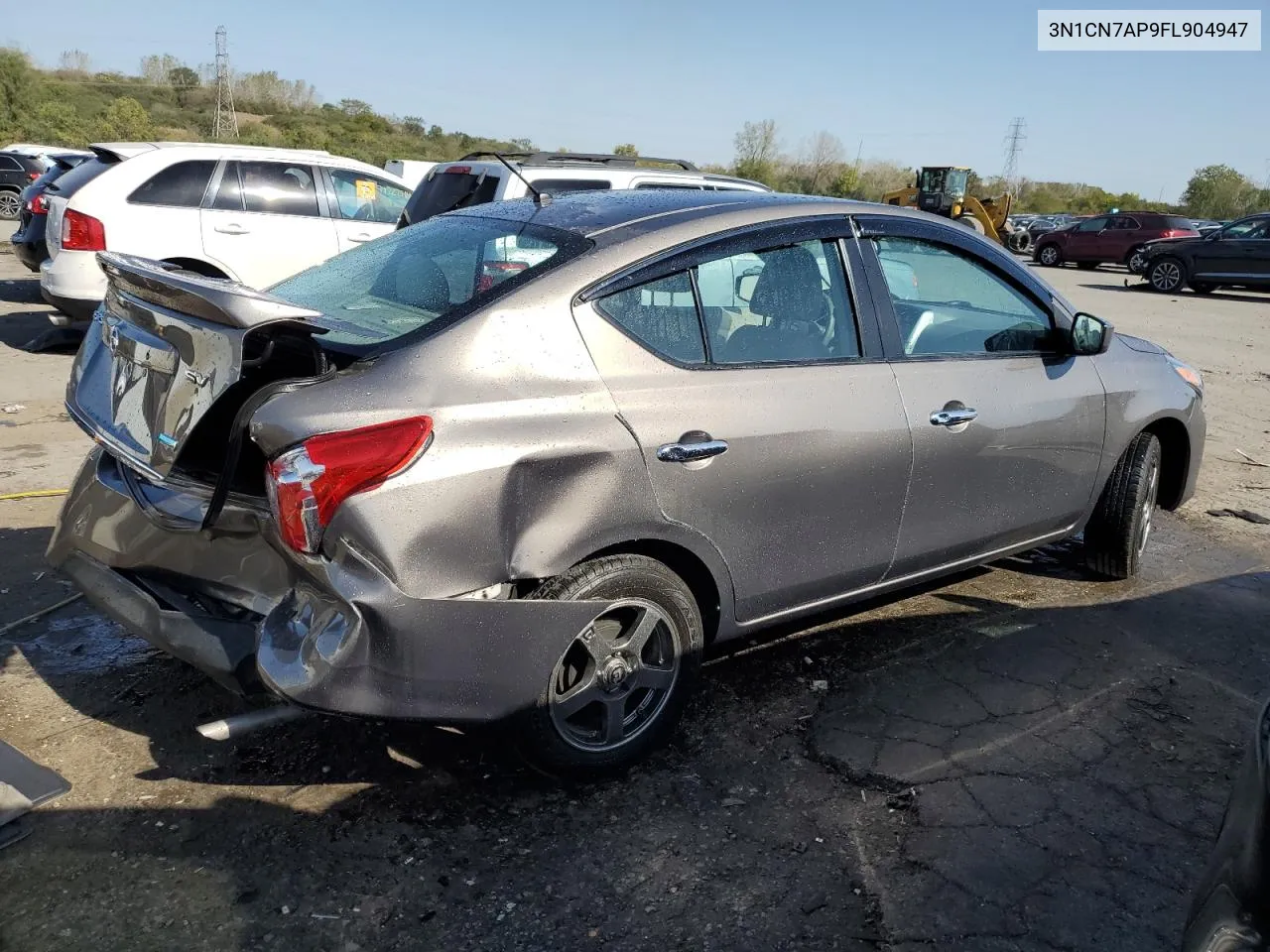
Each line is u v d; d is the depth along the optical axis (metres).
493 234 3.21
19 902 2.38
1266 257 19.31
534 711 2.68
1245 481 6.46
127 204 8.01
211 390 2.46
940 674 3.67
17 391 7.30
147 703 3.27
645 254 2.93
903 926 2.42
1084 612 4.26
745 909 2.46
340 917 2.39
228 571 2.77
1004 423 3.67
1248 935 1.54
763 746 3.18
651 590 2.86
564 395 2.67
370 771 2.95
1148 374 4.40
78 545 3.10
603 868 2.59
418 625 2.45
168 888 2.46
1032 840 2.75
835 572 3.34
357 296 3.09
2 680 3.37
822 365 3.22
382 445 2.40
